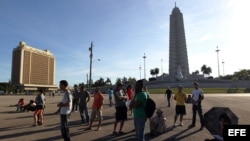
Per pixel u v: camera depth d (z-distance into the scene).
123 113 10.07
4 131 10.74
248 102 31.14
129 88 14.94
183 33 124.00
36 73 156.12
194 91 11.91
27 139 9.08
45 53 165.00
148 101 6.53
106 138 9.27
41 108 12.75
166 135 9.90
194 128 11.54
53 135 9.84
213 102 31.20
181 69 121.75
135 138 9.27
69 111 7.67
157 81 123.06
